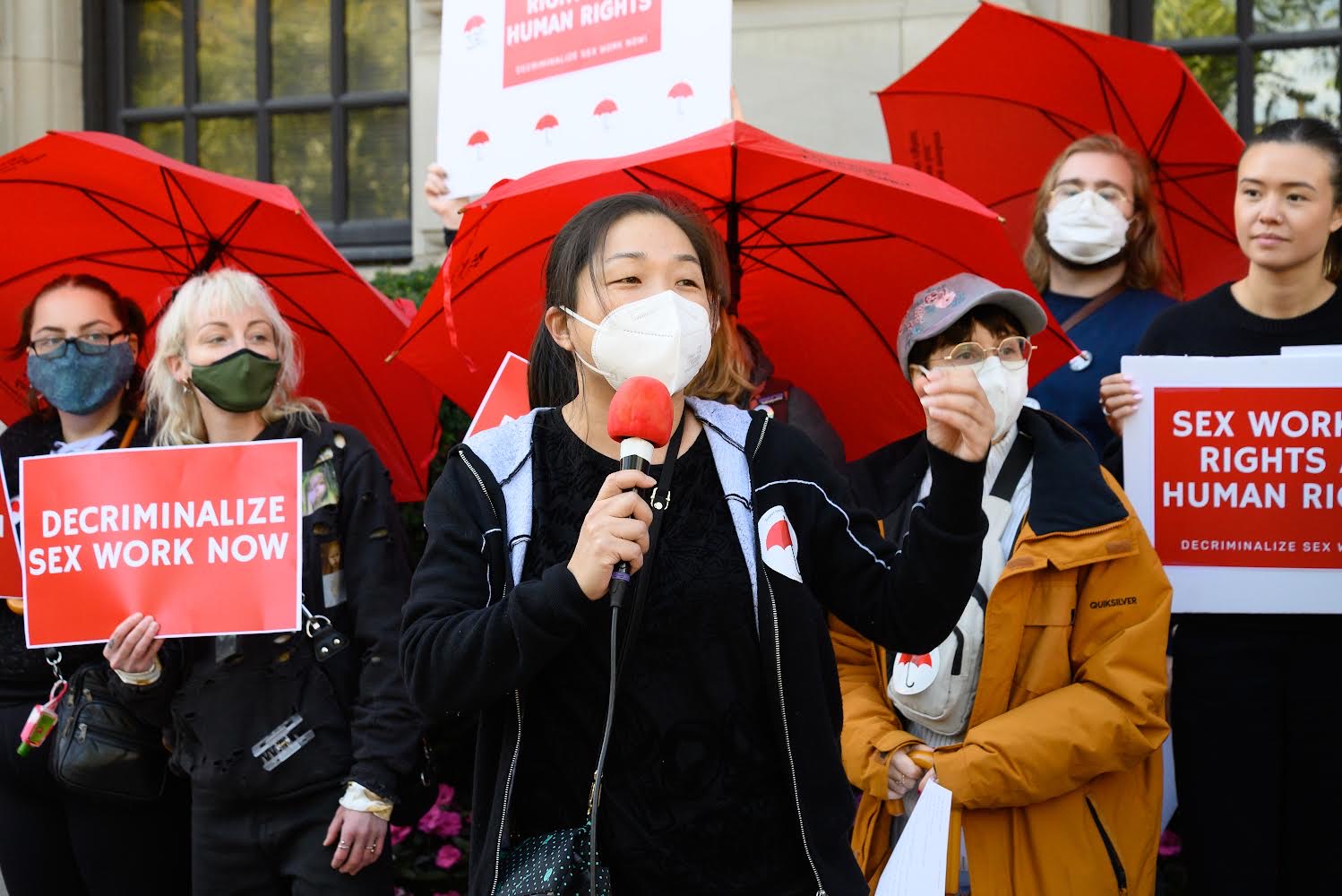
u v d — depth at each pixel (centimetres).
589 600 187
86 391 370
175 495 312
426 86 654
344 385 401
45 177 369
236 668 318
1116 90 424
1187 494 334
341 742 319
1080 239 395
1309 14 578
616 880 200
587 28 374
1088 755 293
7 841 370
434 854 445
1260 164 352
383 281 522
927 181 307
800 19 581
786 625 202
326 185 710
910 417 351
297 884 316
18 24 708
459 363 353
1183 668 344
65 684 347
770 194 320
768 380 349
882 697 321
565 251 214
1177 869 409
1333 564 326
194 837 325
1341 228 357
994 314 293
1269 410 329
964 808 299
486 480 212
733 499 207
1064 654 301
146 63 730
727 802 199
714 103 358
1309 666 331
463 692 194
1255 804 333
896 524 332
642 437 189
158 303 392
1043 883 298
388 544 328
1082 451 309
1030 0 571
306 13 711
